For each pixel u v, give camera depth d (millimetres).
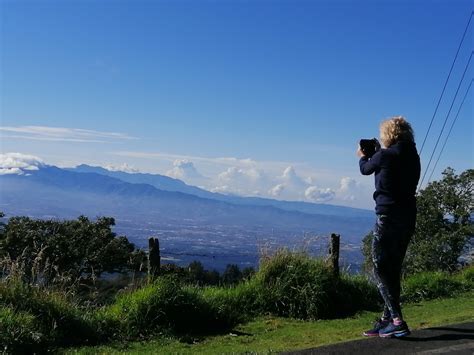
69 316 6160
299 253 8266
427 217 24328
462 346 4473
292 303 7547
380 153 4672
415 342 4641
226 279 8516
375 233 4742
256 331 6727
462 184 24000
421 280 9359
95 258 22531
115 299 7152
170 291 6871
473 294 9164
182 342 6254
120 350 5820
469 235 22797
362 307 7996
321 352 4426
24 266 6613
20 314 5711
